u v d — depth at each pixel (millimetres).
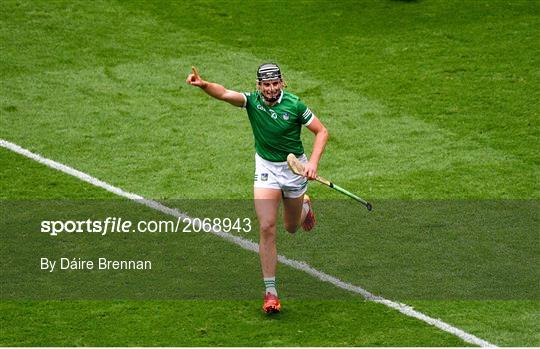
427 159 49719
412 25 64688
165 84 57250
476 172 48406
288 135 36688
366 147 50875
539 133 52219
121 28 63250
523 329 35875
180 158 49656
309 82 57625
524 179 47719
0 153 49344
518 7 67062
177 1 67062
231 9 66438
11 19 63469
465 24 64750
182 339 34906
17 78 57188
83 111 54031
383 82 57750
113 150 50219
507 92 56562
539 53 60906
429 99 55906
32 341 34625
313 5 67500
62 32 62406
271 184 36938
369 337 35219
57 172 47781
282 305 37438
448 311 37062
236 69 59062
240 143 51312
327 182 36812
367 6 67375
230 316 36562
